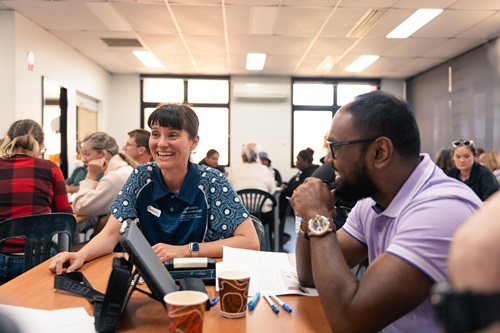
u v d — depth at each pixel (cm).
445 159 448
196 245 144
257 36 558
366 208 115
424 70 750
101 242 145
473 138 605
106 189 249
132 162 268
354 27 513
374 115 92
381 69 747
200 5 448
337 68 745
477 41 568
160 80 829
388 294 79
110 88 815
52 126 566
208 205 160
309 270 112
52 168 247
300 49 620
